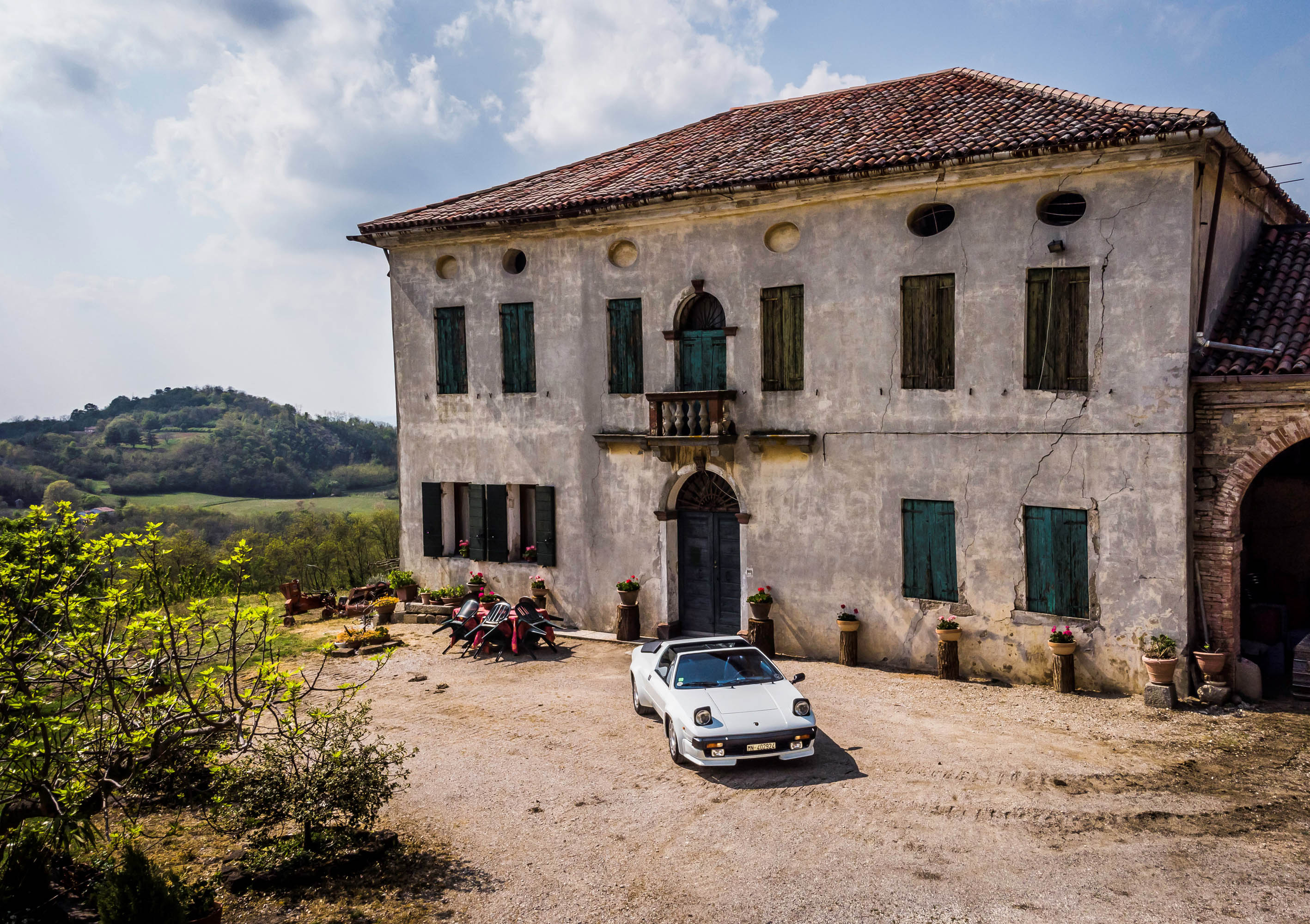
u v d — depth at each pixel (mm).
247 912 7543
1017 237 13625
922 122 15602
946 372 14383
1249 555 16531
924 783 9984
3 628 7367
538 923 7348
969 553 14250
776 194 15281
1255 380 12117
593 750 11469
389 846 8734
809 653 15781
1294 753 10711
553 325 17984
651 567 17344
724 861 8305
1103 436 13141
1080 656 13453
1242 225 15117
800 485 15711
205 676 7953
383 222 19047
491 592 19141
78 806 7531
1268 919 7043
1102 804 9312
